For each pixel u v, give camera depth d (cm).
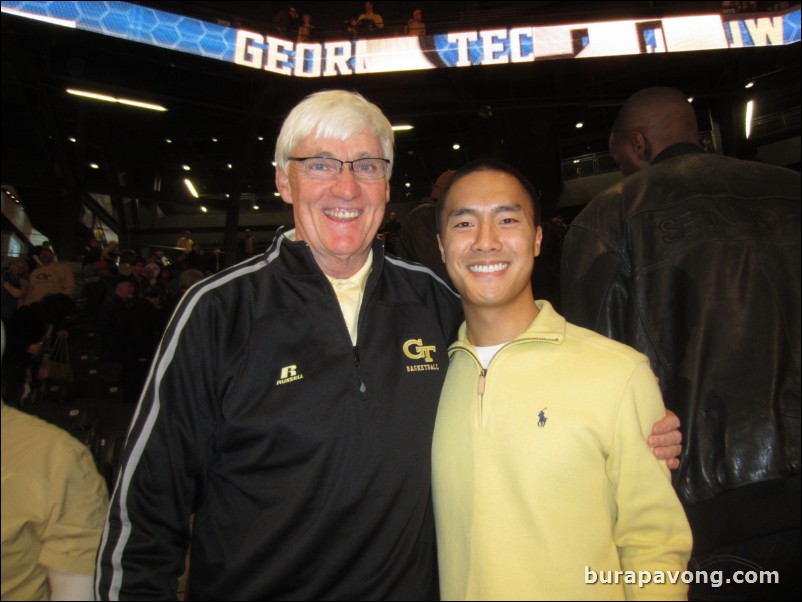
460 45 1008
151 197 1594
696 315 132
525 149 1661
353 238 136
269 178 2062
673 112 159
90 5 895
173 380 122
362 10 1530
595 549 110
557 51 981
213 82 1308
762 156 1609
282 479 121
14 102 1304
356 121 136
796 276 130
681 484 126
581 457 114
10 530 114
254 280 134
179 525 123
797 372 125
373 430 124
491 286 123
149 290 690
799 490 120
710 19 947
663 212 141
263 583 117
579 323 149
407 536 123
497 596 109
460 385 129
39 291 650
